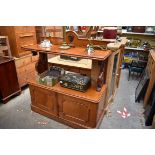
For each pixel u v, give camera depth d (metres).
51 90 2.11
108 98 2.49
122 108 2.71
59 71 2.40
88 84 2.05
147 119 2.25
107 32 2.05
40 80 2.20
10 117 2.44
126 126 2.27
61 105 2.15
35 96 2.39
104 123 2.32
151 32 4.14
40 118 2.42
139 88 3.09
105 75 2.16
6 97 2.82
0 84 2.65
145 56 4.35
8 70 2.75
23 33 3.00
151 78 2.57
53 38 2.28
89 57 1.67
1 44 2.89
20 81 3.16
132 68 3.87
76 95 1.92
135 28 4.21
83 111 1.99
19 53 3.01
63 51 1.88
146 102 2.62
